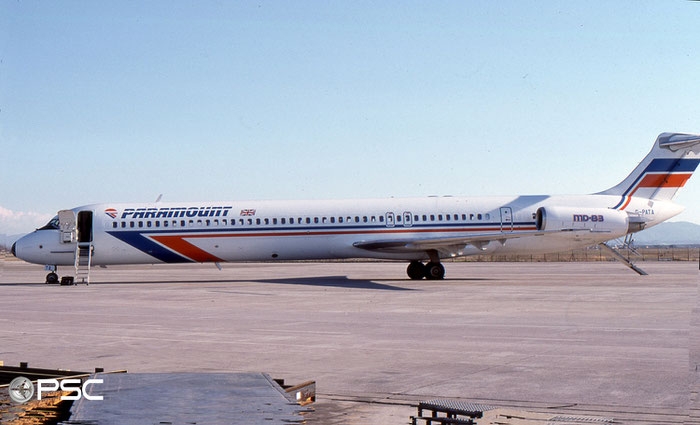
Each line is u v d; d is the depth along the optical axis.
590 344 13.80
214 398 7.10
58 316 19.25
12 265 78.06
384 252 36.34
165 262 36.03
